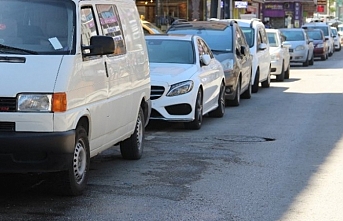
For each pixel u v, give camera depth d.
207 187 11.59
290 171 13.00
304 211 10.16
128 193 11.07
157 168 13.12
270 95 28.14
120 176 12.35
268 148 15.50
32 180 11.64
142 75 13.79
